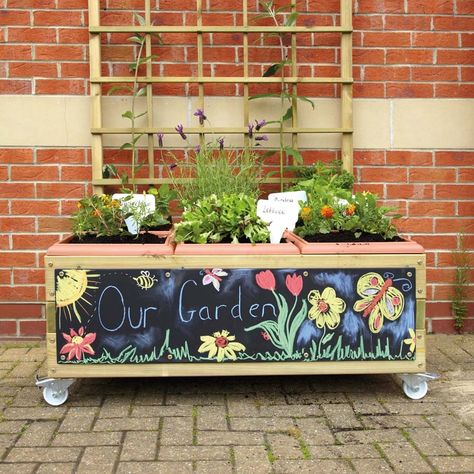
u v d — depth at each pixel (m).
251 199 2.98
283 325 2.79
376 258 2.79
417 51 3.56
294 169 3.49
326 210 2.96
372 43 3.55
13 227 3.52
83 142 3.51
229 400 2.88
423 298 2.81
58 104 3.49
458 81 3.58
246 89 3.49
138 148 3.54
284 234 3.12
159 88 3.52
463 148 3.60
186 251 2.77
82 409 2.78
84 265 2.75
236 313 2.78
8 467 2.37
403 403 2.85
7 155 3.50
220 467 2.37
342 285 2.79
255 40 3.52
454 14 3.56
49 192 3.52
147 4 3.43
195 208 3.06
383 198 3.60
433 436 2.58
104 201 3.04
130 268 2.76
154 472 2.34
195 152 3.41
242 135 3.55
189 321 2.78
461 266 3.62
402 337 2.81
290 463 2.40
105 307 2.76
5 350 3.43
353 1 3.53
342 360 2.80
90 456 2.44
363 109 3.57
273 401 2.87
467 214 3.62
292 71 3.50
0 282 3.53
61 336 2.76
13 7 3.45
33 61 3.47
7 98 3.48
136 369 2.78
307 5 3.52
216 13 3.50
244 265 2.77
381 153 3.59
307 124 3.56
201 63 3.47
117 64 3.50
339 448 2.49
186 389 2.98
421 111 3.58
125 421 2.68
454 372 3.16
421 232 3.62
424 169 3.60
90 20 3.41
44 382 2.79
